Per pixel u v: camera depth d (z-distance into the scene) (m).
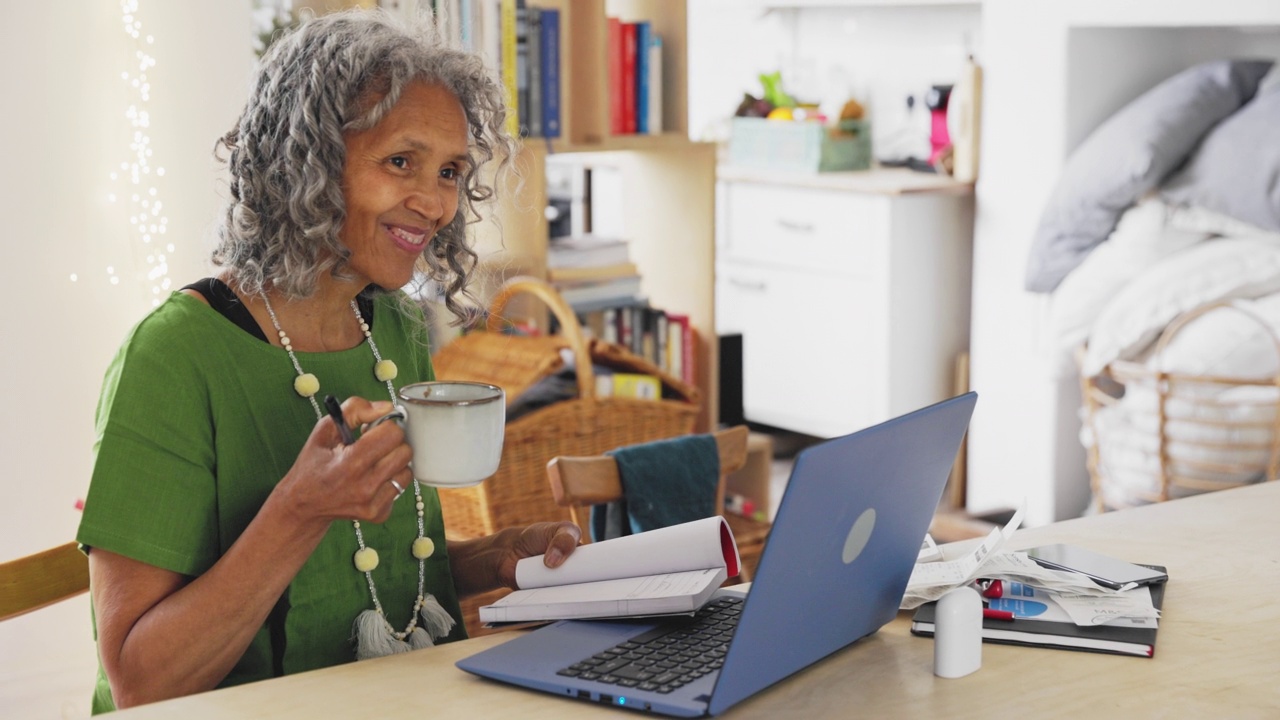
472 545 1.55
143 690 1.22
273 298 1.41
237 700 1.12
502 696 1.13
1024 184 3.94
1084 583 1.34
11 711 2.42
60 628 2.47
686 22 3.06
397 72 1.30
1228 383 3.09
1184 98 3.49
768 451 3.26
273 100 1.31
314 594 1.37
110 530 1.25
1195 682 1.16
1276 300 3.21
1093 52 3.82
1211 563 1.49
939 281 4.29
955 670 1.17
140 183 2.45
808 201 4.43
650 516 1.87
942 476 1.25
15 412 2.42
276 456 1.37
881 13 4.88
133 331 1.34
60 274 2.43
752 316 4.73
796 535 1.03
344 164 1.31
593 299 3.07
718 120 5.23
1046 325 3.87
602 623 1.28
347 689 1.14
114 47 2.43
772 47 5.36
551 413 2.54
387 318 1.54
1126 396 3.38
